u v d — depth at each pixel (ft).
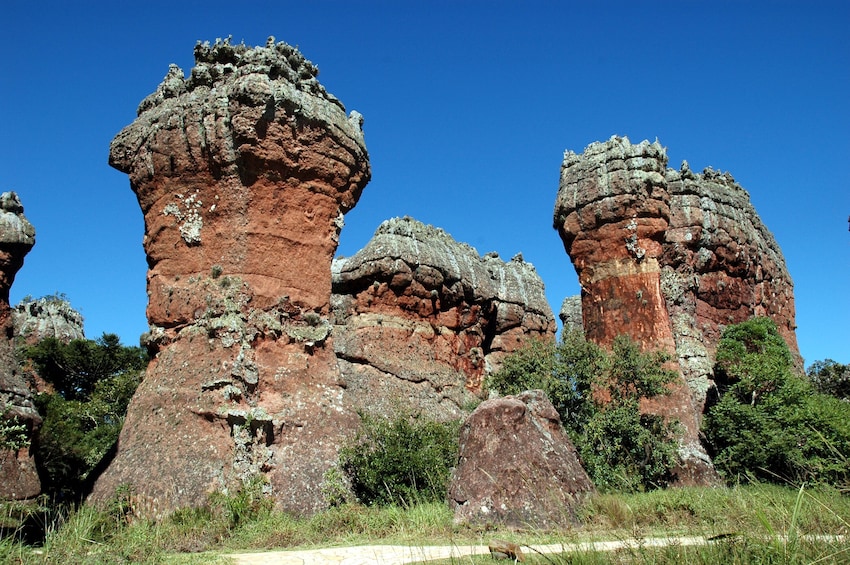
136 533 47.88
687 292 96.12
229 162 67.36
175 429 60.80
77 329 162.40
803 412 79.92
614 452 75.25
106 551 38.91
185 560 38.27
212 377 62.28
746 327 97.55
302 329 68.33
